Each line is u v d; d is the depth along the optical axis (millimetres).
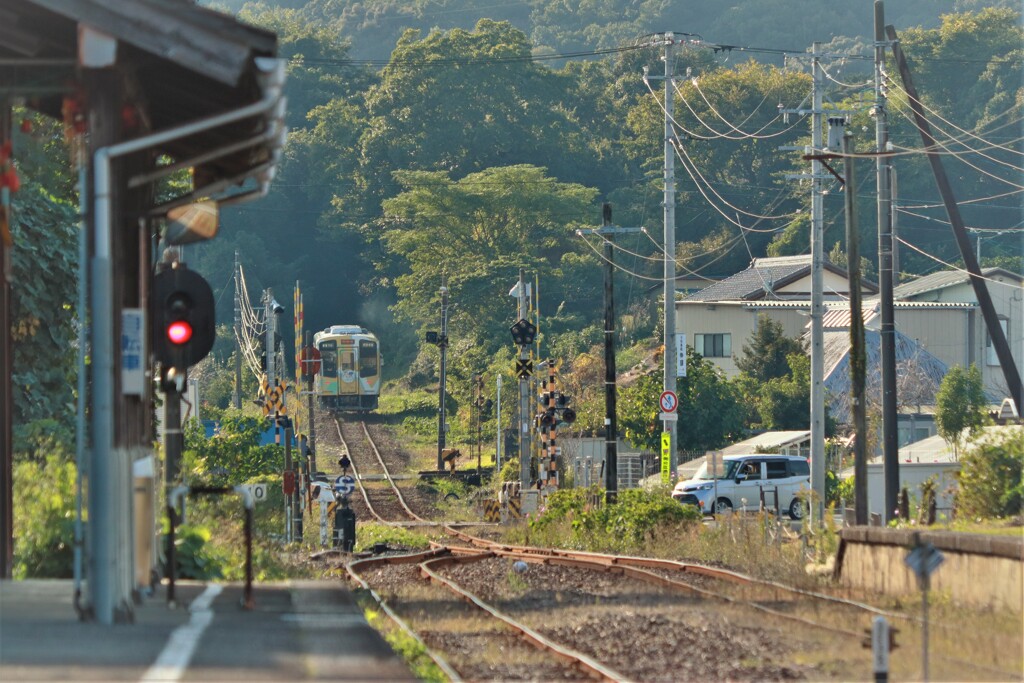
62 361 82938
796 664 44156
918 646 46906
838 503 139125
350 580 77438
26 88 41844
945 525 79562
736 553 84750
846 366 197500
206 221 47094
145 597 41219
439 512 167500
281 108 39125
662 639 50344
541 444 155000
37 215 80625
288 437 127312
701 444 192625
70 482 55031
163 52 35844
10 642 32625
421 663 44406
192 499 70125
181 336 46656
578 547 105562
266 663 31734
